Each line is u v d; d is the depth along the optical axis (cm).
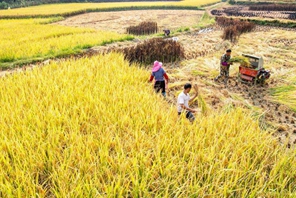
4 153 459
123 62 1087
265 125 698
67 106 657
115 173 445
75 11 4809
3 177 417
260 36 2017
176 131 552
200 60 1341
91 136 505
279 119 758
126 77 868
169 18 4028
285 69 1159
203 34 2208
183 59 1417
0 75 1159
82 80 834
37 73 935
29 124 556
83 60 1105
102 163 457
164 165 451
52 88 746
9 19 4069
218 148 495
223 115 627
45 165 461
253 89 966
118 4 7025
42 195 392
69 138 520
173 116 620
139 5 6069
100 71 935
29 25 2900
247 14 3628
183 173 433
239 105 813
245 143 510
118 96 703
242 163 456
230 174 440
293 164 475
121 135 553
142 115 606
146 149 491
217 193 395
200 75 1105
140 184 411
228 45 1639
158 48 1361
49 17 4375
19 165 443
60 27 2673
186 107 624
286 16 3209
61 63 1072
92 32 2298
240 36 2036
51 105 618
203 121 592
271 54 1413
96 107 615
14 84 810
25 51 1512
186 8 5547
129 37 1934
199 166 443
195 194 398
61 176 413
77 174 421
